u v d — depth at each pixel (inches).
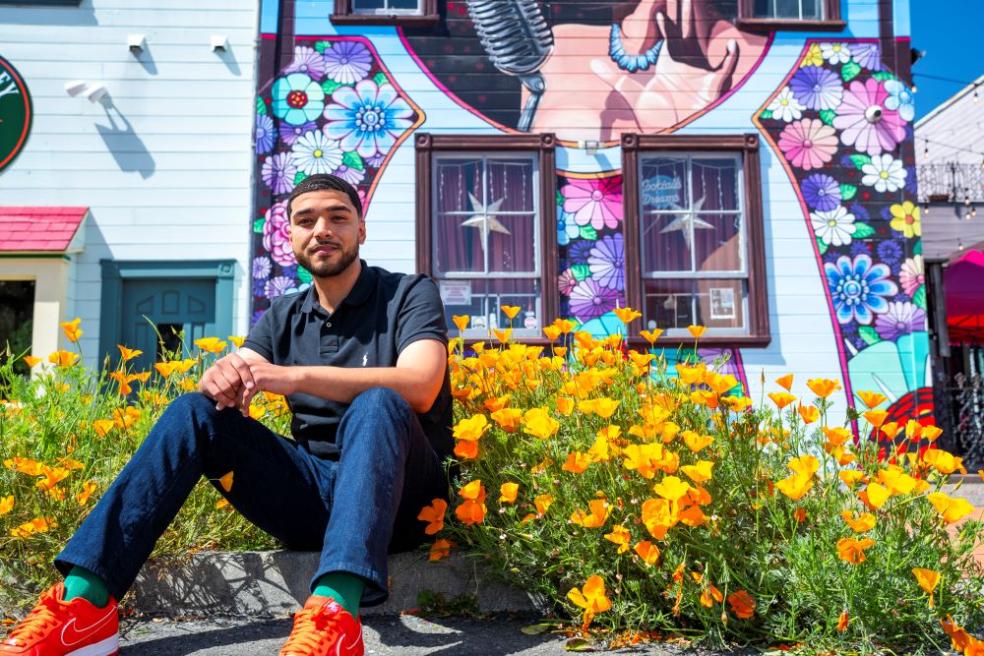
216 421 78.1
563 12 289.9
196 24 292.7
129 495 71.4
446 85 284.8
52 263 269.0
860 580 74.6
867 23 292.2
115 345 276.8
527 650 78.2
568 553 85.3
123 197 283.7
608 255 280.1
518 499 93.6
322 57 283.0
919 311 280.1
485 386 107.8
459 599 92.7
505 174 286.4
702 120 287.1
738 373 275.6
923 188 495.2
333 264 89.9
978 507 157.4
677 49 289.6
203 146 287.7
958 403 307.1
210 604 93.1
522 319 280.4
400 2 292.4
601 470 84.9
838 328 278.7
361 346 91.0
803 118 287.7
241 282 282.5
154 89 289.1
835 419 273.4
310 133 279.7
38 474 88.9
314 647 60.7
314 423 88.4
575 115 286.0
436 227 282.4
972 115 588.7
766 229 282.5
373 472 71.4
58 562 67.4
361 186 279.4
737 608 77.3
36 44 287.6
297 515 86.7
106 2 291.4
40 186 282.0
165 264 281.6
